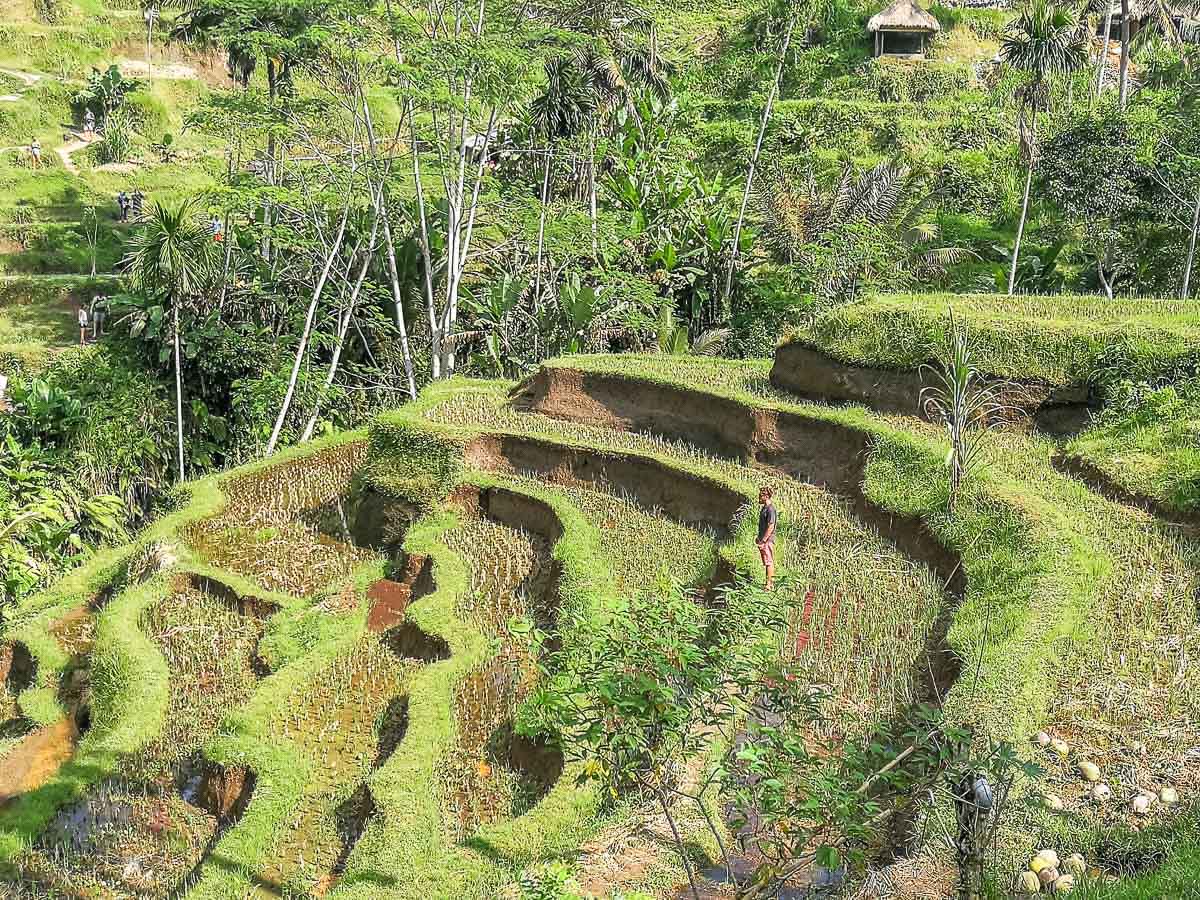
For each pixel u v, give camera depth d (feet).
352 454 74.08
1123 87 143.84
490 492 63.21
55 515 75.10
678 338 102.83
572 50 102.32
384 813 37.47
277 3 90.84
